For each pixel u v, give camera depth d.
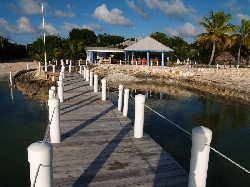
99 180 3.98
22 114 14.97
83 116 7.83
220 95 23.14
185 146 10.54
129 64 39.81
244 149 10.40
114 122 7.21
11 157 9.04
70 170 4.27
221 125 13.80
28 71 35.09
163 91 25.42
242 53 47.16
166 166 4.53
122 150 5.18
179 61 43.53
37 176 2.21
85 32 76.12
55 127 5.38
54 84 25.70
